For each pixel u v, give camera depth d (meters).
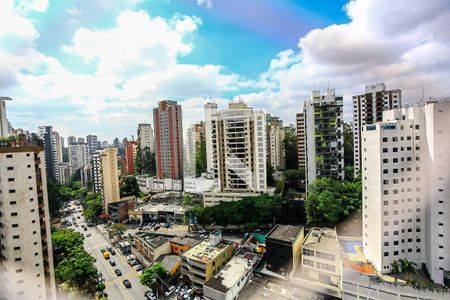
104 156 120.44
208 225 92.81
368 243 56.44
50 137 181.25
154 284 58.38
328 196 75.31
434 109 48.97
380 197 52.06
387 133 51.88
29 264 46.75
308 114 95.44
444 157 48.28
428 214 51.06
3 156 44.62
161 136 151.25
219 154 102.50
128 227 106.00
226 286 49.00
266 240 57.25
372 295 44.56
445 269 48.16
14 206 45.47
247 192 98.19
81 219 123.62
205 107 116.19
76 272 53.06
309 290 49.75
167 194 133.00
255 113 95.81
